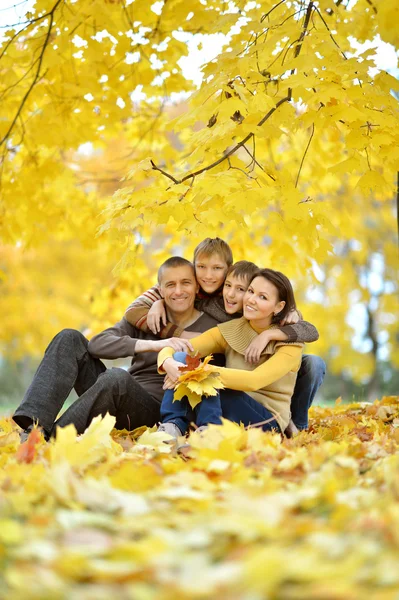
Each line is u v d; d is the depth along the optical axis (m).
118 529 2.16
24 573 1.71
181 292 5.03
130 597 1.61
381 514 2.20
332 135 8.07
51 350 4.68
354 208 14.95
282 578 1.65
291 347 4.70
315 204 4.96
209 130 4.91
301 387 5.20
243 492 2.51
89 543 1.99
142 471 2.80
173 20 6.50
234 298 5.02
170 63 6.96
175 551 1.91
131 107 7.23
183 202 4.76
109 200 5.06
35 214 7.72
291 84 4.61
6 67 6.45
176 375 4.36
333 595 1.54
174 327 5.11
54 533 2.07
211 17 6.34
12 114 7.13
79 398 4.54
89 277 19.73
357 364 20.66
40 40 6.28
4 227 7.81
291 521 2.07
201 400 4.27
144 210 4.74
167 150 8.24
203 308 5.22
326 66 4.65
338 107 4.66
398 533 1.90
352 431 5.00
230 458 3.14
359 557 1.77
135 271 8.89
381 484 2.81
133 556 1.88
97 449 3.45
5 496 2.51
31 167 7.45
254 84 4.96
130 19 6.44
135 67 6.89
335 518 2.15
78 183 8.72
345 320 19.70
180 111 9.77
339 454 3.27
